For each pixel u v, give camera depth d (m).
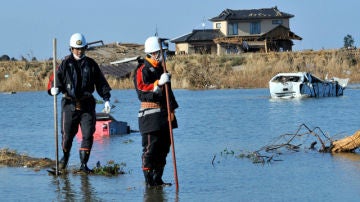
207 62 70.44
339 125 22.33
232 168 13.77
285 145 16.64
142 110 11.59
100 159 15.21
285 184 11.97
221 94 46.50
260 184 12.01
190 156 15.49
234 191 11.44
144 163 11.76
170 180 12.49
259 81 59.59
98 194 11.25
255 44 96.75
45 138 19.84
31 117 28.00
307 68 66.56
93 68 13.09
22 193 11.36
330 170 13.27
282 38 96.00
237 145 17.41
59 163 13.59
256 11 99.69
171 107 11.56
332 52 75.50
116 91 54.78
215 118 25.92
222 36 98.69
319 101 36.66
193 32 100.50
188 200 10.76
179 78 62.34
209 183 12.16
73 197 11.04
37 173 13.27
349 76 65.19
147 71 11.46
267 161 14.58
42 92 55.50
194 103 36.06
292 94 40.25
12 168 13.95
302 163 14.22
